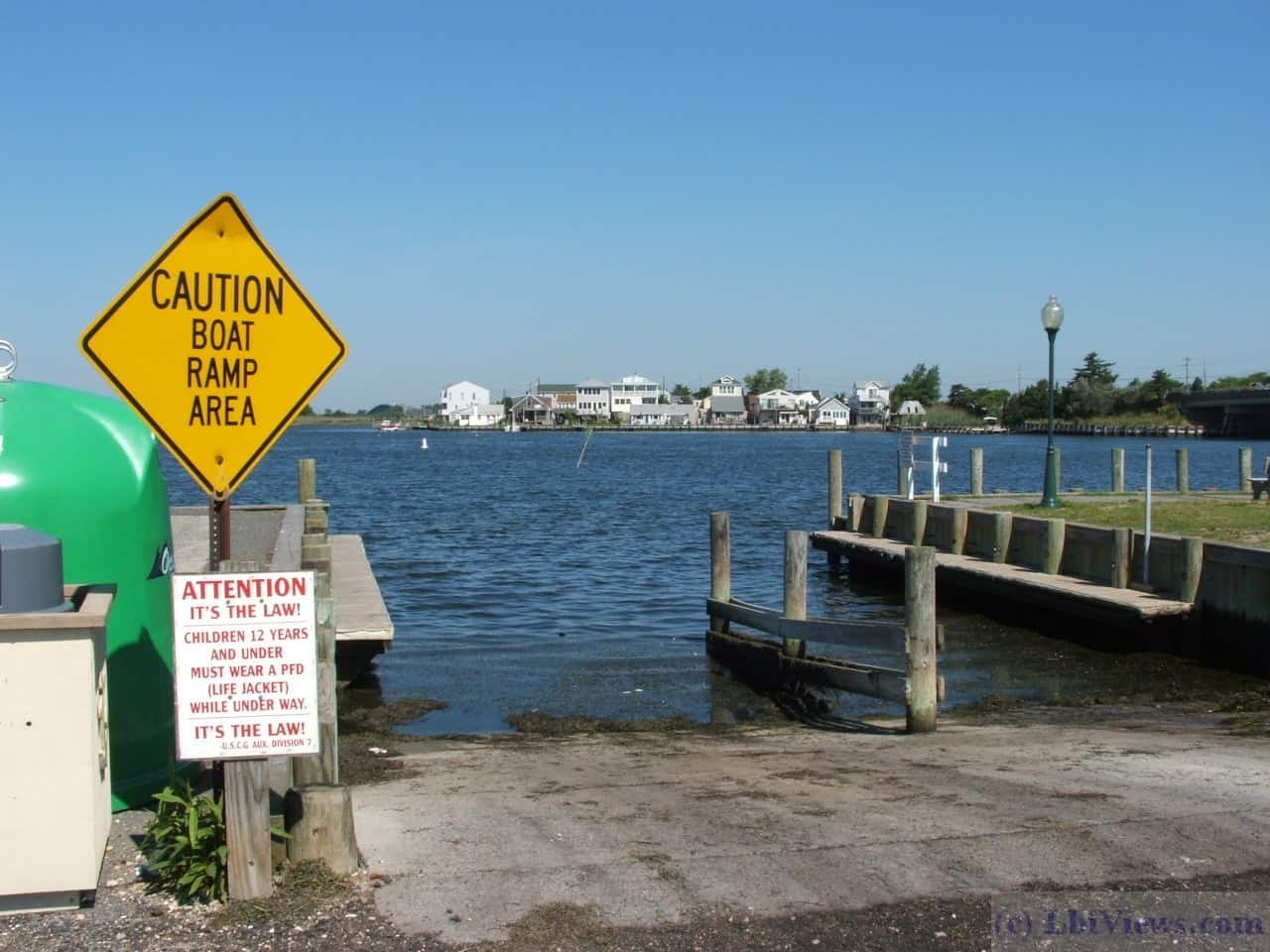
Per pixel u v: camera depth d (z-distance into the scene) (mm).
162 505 7316
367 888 5320
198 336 5266
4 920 4926
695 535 34594
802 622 13477
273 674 5016
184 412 5262
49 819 4934
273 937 4777
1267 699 12305
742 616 15320
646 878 5492
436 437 184750
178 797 5363
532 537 33688
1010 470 73562
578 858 5797
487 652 16578
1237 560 14195
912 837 6129
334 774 5574
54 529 6594
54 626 4887
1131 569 16281
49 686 4918
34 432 6770
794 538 14164
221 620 4977
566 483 63781
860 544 23391
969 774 8000
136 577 6930
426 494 54531
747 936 4828
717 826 6430
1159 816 6520
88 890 5008
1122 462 29594
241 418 5332
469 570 26141
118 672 6789
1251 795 7031
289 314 5367
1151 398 165750
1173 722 11125
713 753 9602
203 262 5270
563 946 4719
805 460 94688
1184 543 14984
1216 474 59906
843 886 5387
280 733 5031
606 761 9172
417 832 6309
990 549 20078
